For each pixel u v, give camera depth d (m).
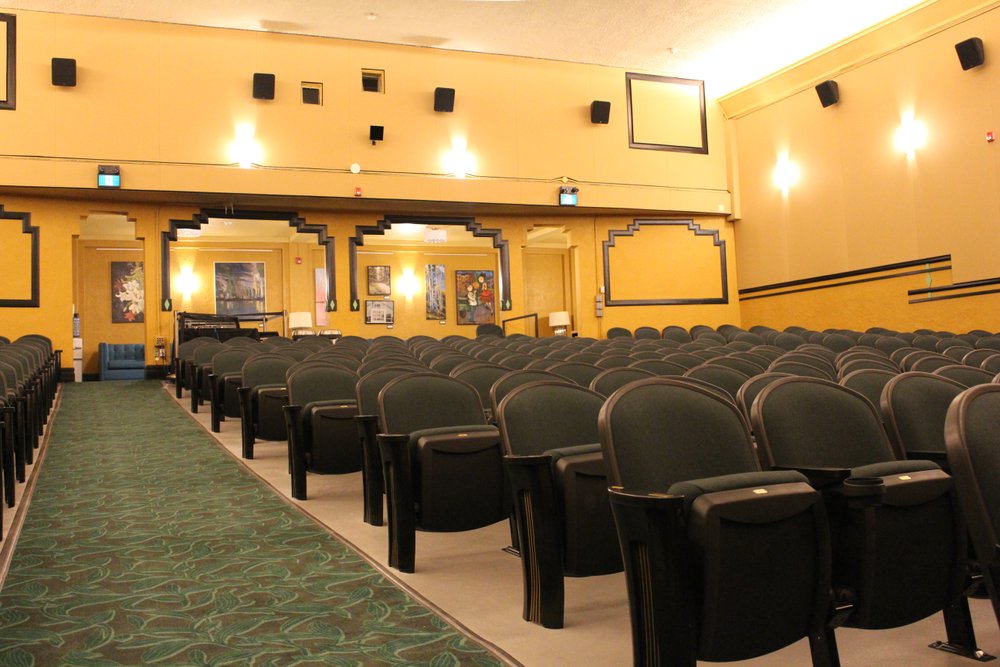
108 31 12.20
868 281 13.17
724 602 1.80
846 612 2.02
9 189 11.91
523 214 15.16
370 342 10.18
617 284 15.48
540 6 12.59
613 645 2.44
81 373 15.41
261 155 12.80
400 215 14.57
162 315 13.14
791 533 1.90
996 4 11.23
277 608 2.77
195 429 7.36
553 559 2.59
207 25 12.70
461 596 2.92
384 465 3.33
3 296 12.20
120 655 2.37
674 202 15.27
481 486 3.23
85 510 4.28
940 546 2.18
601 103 14.68
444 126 13.85
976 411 1.81
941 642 2.45
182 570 3.21
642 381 2.16
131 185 12.08
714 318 15.87
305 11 12.42
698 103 15.66
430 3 12.33
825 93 13.62
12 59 11.70
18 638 2.50
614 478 1.99
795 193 14.55
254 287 18.61
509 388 3.56
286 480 5.12
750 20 13.23
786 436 2.38
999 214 11.22
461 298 19.80
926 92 12.20
